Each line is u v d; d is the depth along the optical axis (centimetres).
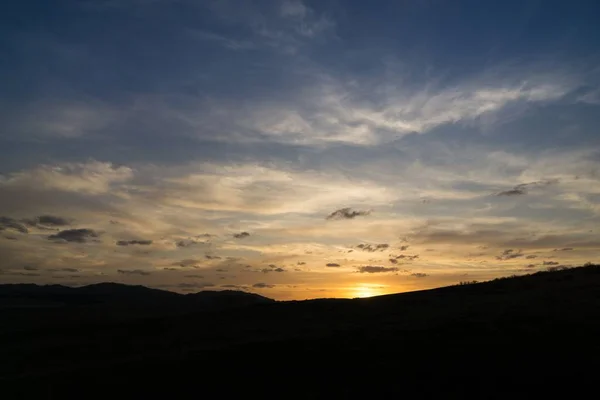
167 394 2447
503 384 2166
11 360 3647
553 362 2297
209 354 2948
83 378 2734
